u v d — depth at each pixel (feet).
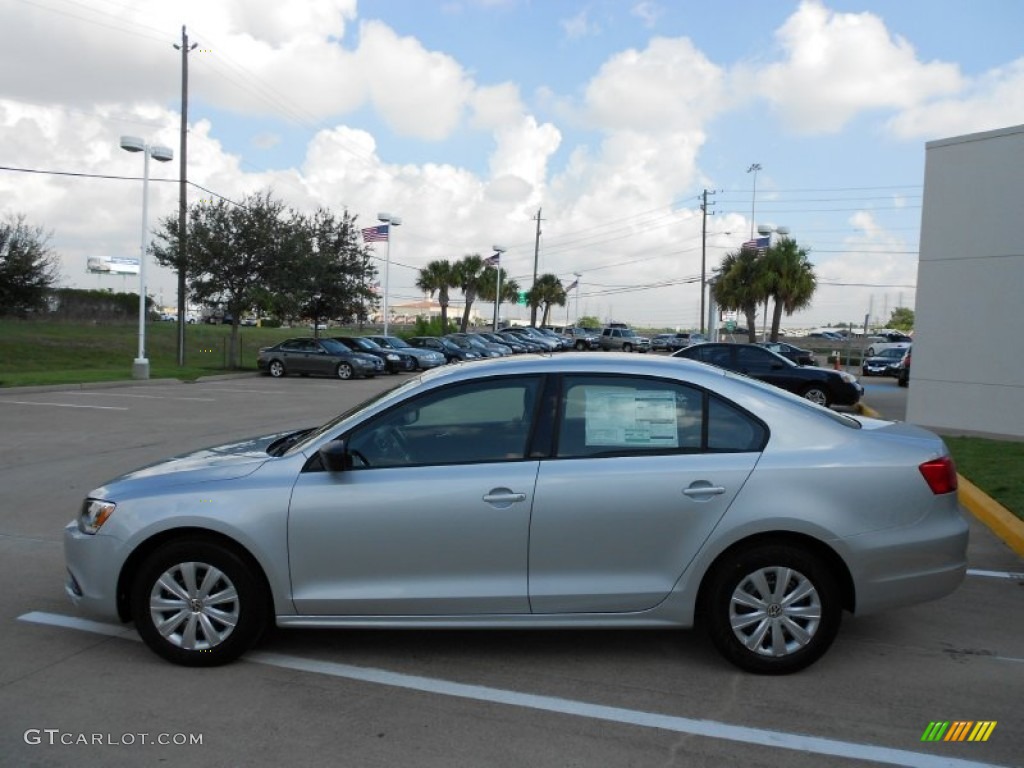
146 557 14.98
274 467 14.90
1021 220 39.96
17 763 11.64
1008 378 40.73
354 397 70.44
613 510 14.12
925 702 13.65
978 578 20.49
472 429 14.88
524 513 14.16
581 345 197.06
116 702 13.52
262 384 87.66
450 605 14.34
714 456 14.40
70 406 59.41
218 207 104.17
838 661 15.28
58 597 18.62
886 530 14.17
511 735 12.48
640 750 12.06
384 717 13.03
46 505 27.78
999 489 27.68
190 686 14.11
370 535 14.33
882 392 85.35
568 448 14.55
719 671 14.79
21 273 101.96
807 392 60.90
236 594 14.62
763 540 14.29
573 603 14.28
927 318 43.52
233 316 106.52
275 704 13.46
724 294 151.23
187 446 40.70
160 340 145.89
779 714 13.19
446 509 14.23
